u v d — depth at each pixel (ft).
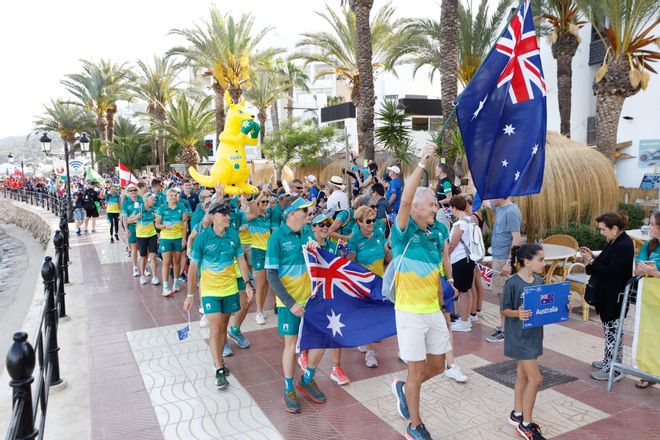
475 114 15.10
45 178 168.55
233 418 15.11
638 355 15.90
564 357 19.02
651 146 51.34
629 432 13.79
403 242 13.06
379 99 111.86
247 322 24.39
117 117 146.82
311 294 15.26
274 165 84.33
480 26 59.21
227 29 83.20
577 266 25.48
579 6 50.29
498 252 21.70
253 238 24.06
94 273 37.06
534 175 15.49
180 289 31.35
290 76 120.78
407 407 14.25
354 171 45.47
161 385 17.46
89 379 18.02
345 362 19.15
